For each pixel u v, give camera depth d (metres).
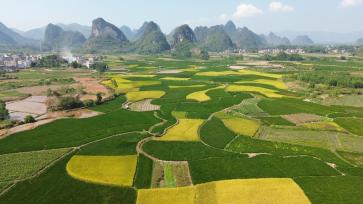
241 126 103.81
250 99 145.75
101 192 62.00
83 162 75.44
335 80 181.75
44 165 73.75
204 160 77.50
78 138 92.12
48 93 150.62
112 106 131.00
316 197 59.59
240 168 72.81
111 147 85.44
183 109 126.38
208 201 57.66
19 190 62.66
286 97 150.62
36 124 105.06
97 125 104.38
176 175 70.44
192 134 96.06
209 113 120.25
